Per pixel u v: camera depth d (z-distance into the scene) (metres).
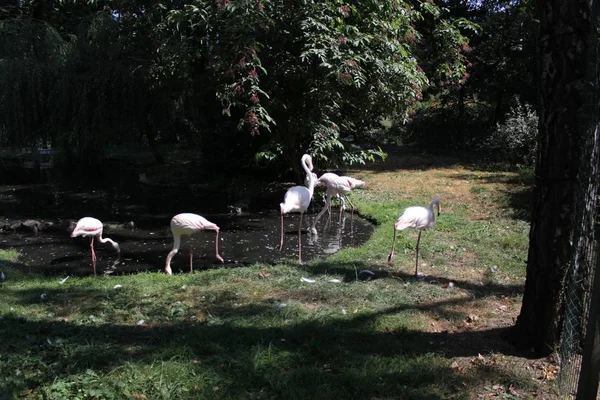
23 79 14.11
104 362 3.79
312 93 10.77
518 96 20.34
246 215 11.27
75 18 18.70
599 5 3.05
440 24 13.66
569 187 3.55
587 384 2.87
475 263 6.92
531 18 18.62
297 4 10.09
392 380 3.55
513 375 3.59
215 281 6.14
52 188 15.15
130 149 23.81
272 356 3.87
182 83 13.07
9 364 3.70
